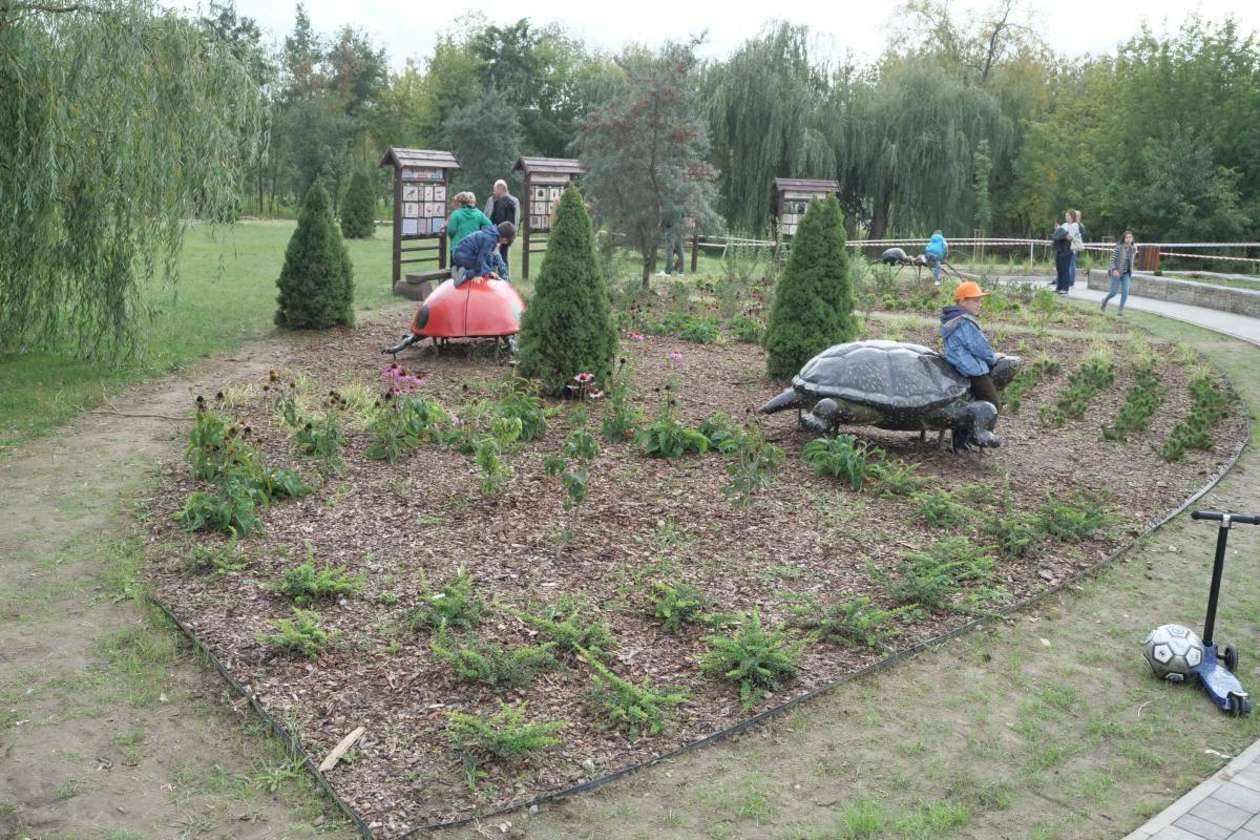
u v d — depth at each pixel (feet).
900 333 52.54
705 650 17.52
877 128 118.01
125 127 34.63
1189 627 19.29
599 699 15.58
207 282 64.13
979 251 109.50
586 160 67.41
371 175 176.55
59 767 13.88
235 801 13.33
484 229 41.34
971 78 133.59
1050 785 14.16
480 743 14.17
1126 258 61.77
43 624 17.94
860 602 18.47
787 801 13.58
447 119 161.68
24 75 34.12
